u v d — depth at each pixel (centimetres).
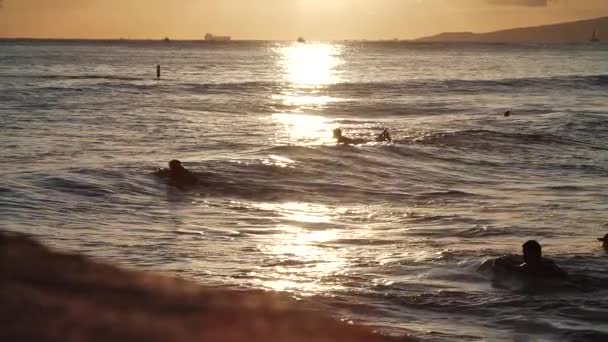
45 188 2248
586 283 1392
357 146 3253
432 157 3238
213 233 1814
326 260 1545
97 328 262
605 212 2189
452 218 2078
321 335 313
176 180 2462
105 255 1525
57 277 293
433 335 1108
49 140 3422
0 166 2638
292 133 4034
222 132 3988
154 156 3005
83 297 282
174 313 288
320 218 2067
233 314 304
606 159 3353
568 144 3738
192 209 2128
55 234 1725
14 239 313
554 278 1403
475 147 3528
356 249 1669
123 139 3550
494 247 1695
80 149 3162
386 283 1371
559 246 1723
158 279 318
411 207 2266
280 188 2498
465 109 5653
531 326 1174
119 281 306
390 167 2970
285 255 1588
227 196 2350
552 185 2705
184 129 4056
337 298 1271
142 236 1741
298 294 1278
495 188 2639
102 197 2214
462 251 1638
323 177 2708
